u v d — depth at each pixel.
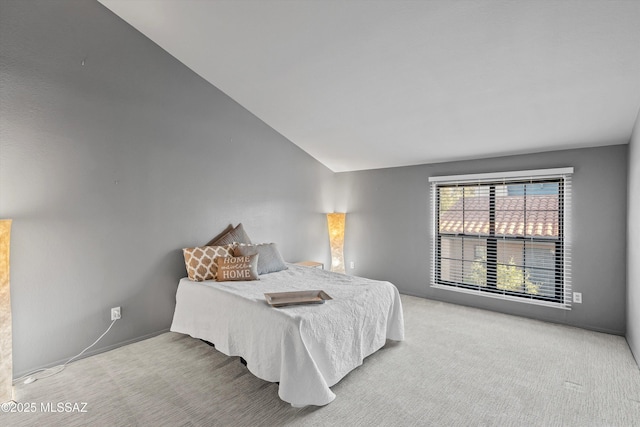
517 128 3.14
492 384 2.24
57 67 2.51
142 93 3.04
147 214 3.07
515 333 3.18
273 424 1.82
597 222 3.27
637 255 2.56
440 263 4.41
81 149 2.64
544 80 2.43
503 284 3.87
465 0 1.96
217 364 2.54
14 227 2.31
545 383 2.25
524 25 2.01
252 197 4.14
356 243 5.34
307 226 5.03
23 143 2.35
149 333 3.08
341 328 2.30
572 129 3.00
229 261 3.18
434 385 2.23
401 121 3.48
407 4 2.09
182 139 3.37
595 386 2.21
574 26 1.93
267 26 2.59
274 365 2.11
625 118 2.69
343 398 2.07
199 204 3.53
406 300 4.38
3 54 2.26
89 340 2.68
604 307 3.23
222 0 2.43
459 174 4.20
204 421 1.85
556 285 3.53
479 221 4.05
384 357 2.66
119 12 2.83
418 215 4.59
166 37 3.04
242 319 2.39
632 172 2.82
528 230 3.68
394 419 1.86
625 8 1.76
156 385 2.23
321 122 3.97
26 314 2.36
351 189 5.39
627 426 1.80
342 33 2.47
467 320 3.56
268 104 3.84
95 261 2.72
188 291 3.01
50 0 2.47
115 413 1.92
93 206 2.71
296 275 3.40
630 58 2.06
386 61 2.64
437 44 2.34
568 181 3.43
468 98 2.84
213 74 3.48
